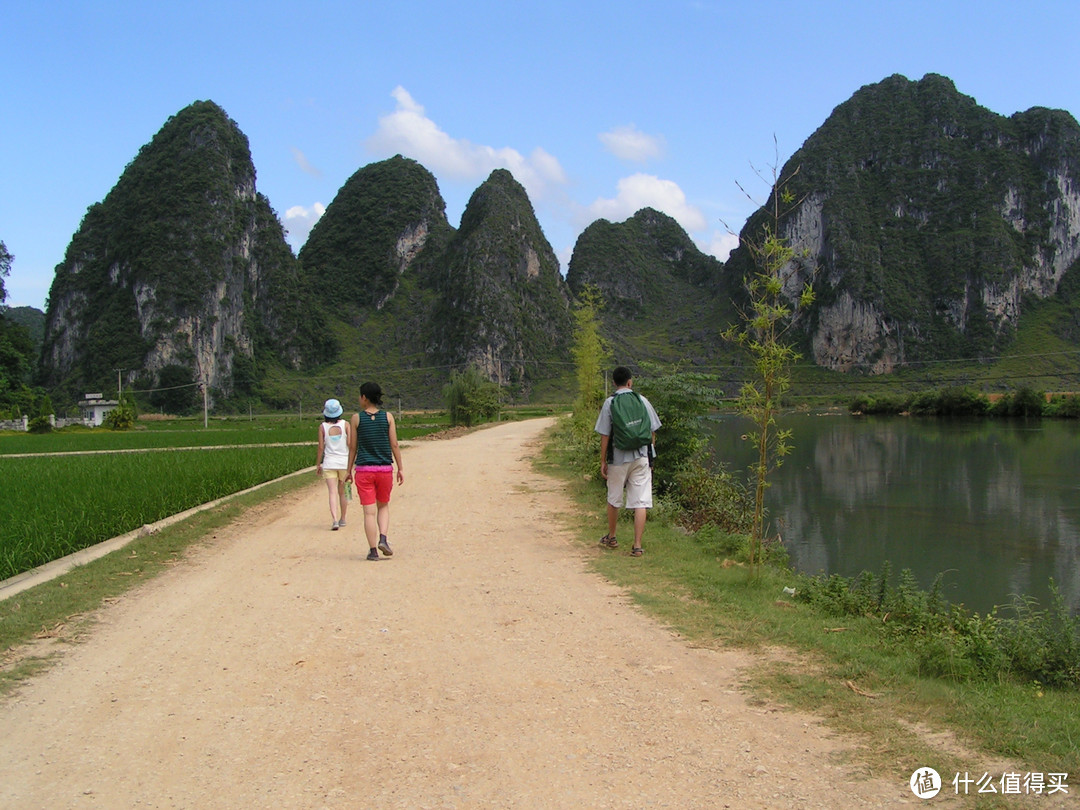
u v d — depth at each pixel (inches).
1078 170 4940.9
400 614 209.8
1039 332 4419.3
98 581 253.4
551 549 302.5
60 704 147.6
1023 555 505.7
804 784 111.3
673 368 500.1
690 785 111.8
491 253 4783.5
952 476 931.3
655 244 6830.7
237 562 288.2
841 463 1080.2
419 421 2388.0
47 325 4426.7
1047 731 127.7
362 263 5226.4
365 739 129.4
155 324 3831.2
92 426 2610.7
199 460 717.9
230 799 110.0
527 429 1504.7
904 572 307.7
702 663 166.9
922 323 4473.4
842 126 5413.4
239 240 4315.9
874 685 151.1
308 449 935.7
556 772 116.6
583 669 163.5
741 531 422.6
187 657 175.6
